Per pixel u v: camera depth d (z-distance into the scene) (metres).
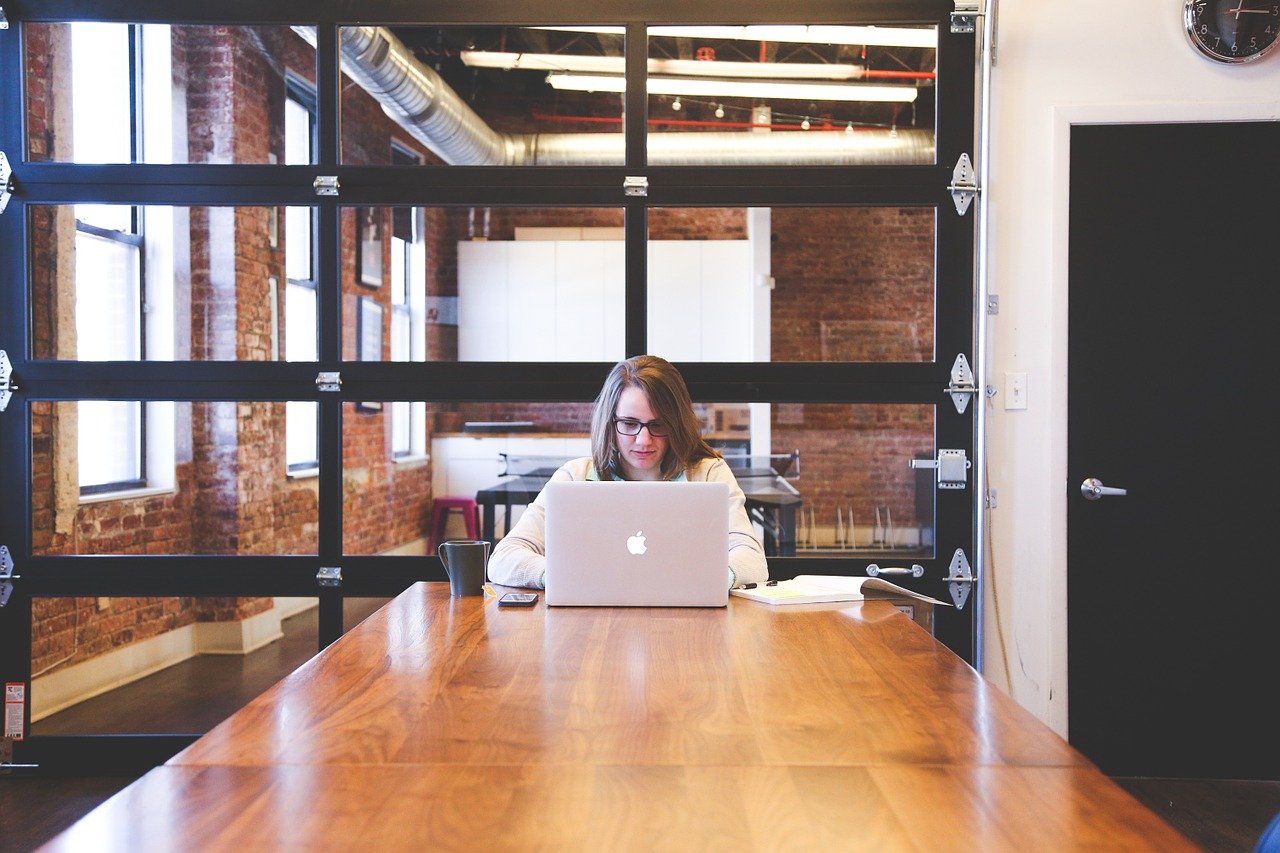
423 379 3.36
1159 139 3.31
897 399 3.32
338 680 1.47
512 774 1.09
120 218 4.25
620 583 2.02
